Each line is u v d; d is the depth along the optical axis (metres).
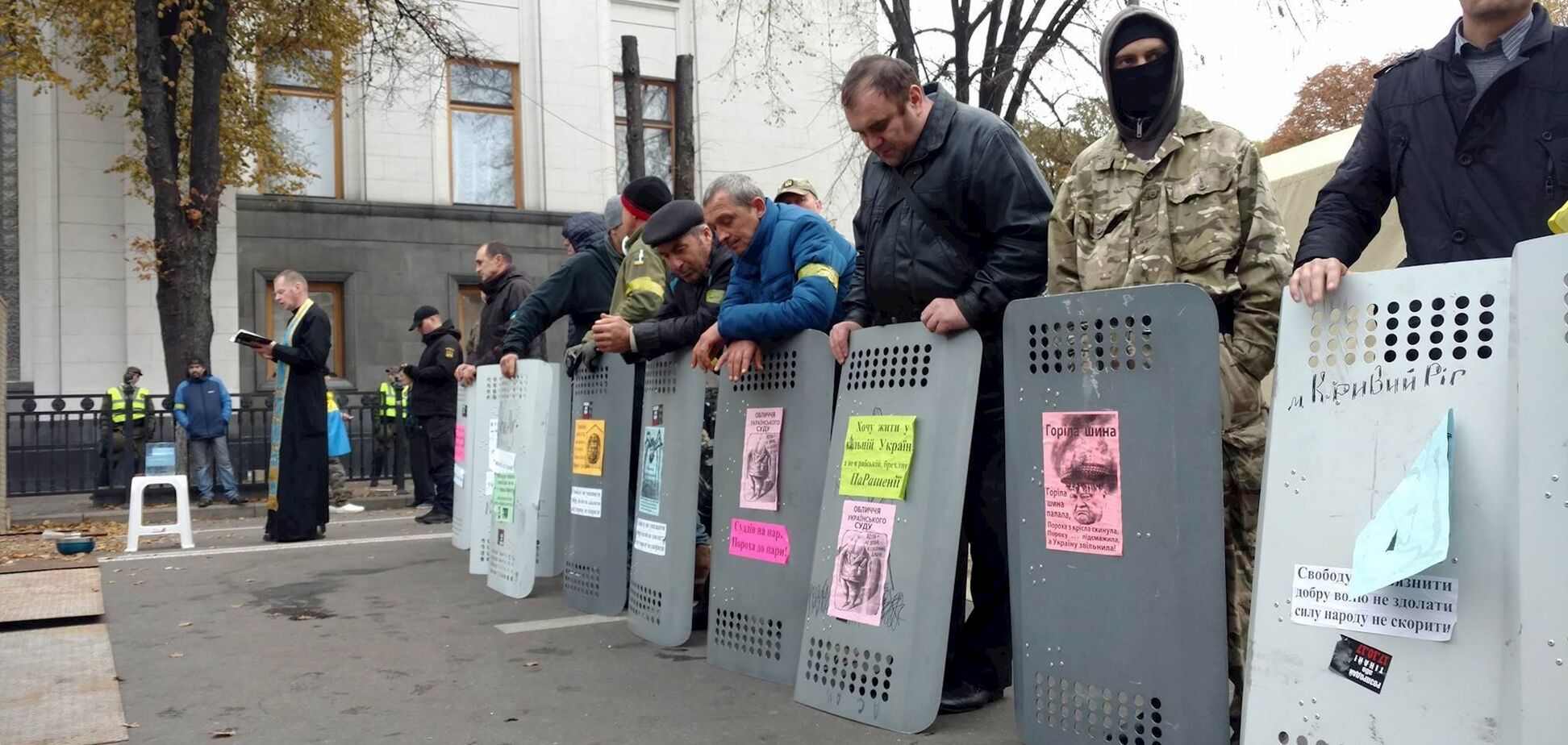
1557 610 1.96
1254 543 2.92
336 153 18.81
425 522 9.28
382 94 18.75
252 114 16.09
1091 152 3.12
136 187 15.74
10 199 16.77
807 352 3.80
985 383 3.35
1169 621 2.70
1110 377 2.82
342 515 11.72
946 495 3.22
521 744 3.17
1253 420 2.91
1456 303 2.17
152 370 16.34
